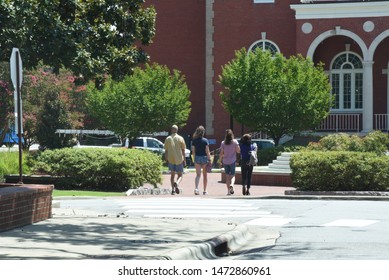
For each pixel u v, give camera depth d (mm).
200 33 88312
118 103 76938
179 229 25375
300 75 70562
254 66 71438
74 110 96375
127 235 23453
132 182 45750
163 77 77750
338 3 77250
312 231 26422
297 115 70500
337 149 56625
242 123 72250
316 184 43094
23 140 89000
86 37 31766
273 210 33875
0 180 47125
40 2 30703
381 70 81625
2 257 18500
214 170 72812
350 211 33094
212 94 85250
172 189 44500
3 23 30203
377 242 23250
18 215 24609
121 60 33094
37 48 31531
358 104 81312
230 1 84812
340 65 81875
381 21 77062
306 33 78500
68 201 38312
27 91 86750
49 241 21641
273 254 21234
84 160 45969
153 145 78250
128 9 32750
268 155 66125
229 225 26703
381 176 42281
